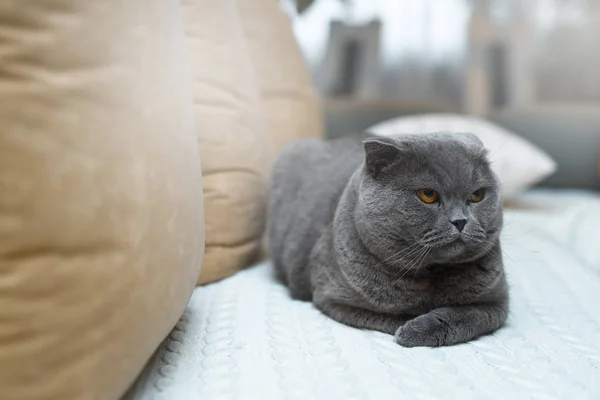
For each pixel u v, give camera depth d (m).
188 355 0.51
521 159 1.23
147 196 0.42
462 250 0.54
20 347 0.35
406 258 0.55
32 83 0.35
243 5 0.90
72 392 0.38
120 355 0.41
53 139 0.36
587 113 1.44
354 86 1.49
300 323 0.57
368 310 0.57
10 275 0.35
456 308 0.56
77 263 0.37
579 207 1.12
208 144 0.65
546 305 0.65
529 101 1.50
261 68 0.91
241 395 0.44
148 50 0.44
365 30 1.48
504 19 1.49
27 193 0.35
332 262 0.59
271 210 0.76
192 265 0.50
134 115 0.41
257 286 0.68
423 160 0.54
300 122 0.94
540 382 0.46
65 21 0.37
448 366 0.48
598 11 1.48
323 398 0.44
